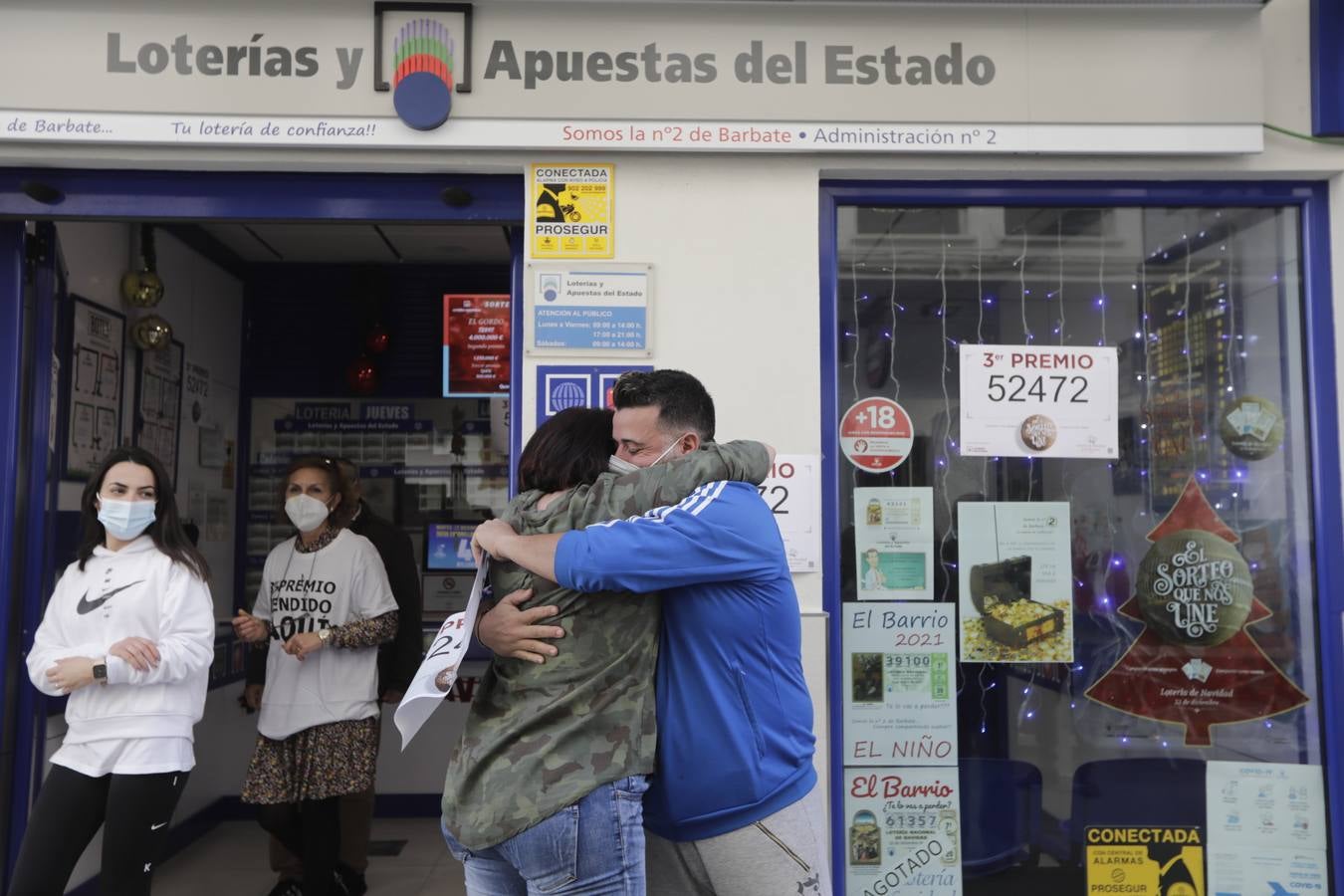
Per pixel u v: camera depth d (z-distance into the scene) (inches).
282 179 123.3
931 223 127.8
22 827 127.5
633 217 121.3
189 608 111.1
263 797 137.5
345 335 240.7
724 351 120.8
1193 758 124.0
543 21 118.4
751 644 73.8
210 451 219.9
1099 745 124.0
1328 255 126.3
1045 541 125.4
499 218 123.8
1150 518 126.4
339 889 151.4
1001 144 119.9
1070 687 124.3
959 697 123.7
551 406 119.8
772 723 74.1
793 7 119.3
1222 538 126.2
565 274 120.3
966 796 122.7
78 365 156.8
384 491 239.1
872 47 119.8
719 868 73.0
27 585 130.0
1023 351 127.3
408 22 117.3
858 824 122.2
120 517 110.7
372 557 144.4
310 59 117.2
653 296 120.6
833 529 123.0
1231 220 129.1
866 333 126.4
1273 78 123.4
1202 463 127.0
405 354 241.9
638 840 67.9
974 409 126.5
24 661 129.0
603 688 69.0
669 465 74.7
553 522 73.0
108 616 108.9
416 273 242.5
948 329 127.0
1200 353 127.9
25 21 115.7
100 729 106.9
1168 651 125.0
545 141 118.2
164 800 108.4
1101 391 127.4
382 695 156.7
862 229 127.5
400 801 200.8
